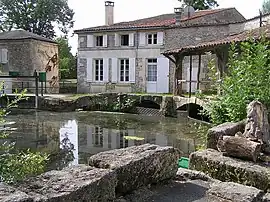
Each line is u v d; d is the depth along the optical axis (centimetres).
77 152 842
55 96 1978
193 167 402
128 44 2188
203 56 1855
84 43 2305
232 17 2212
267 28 1016
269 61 572
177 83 1562
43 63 2480
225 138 393
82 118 1506
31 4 3731
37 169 400
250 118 431
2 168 329
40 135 1062
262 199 252
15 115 1581
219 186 269
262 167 354
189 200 273
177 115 1504
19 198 174
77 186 203
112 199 233
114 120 1448
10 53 2362
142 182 285
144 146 320
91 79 2295
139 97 1750
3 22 3684
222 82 677
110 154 288
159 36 2055
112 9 2525
